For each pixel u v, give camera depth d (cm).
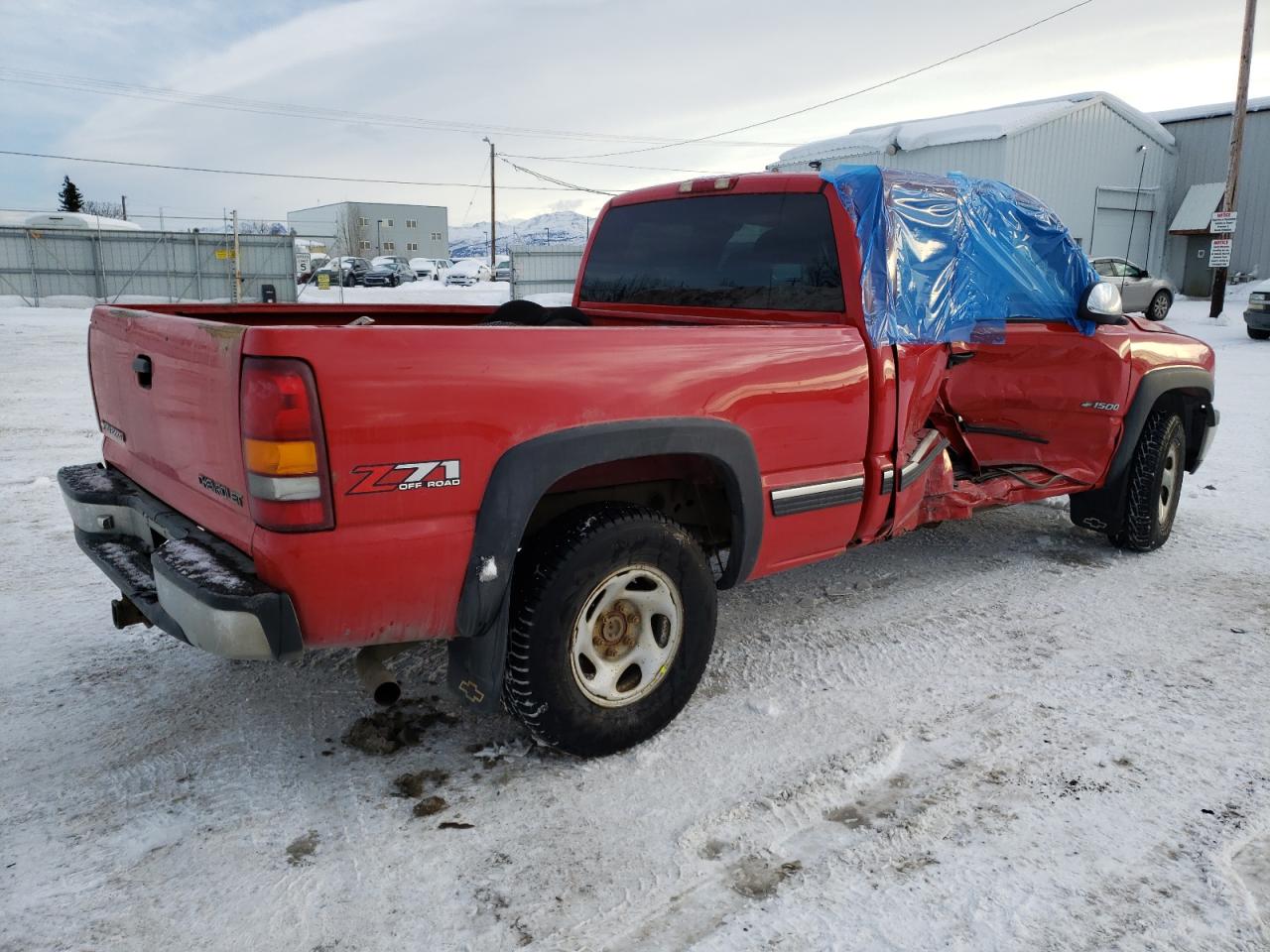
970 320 422
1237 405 1063
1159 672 378
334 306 423
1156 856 260
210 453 262
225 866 251
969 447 486
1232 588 480
